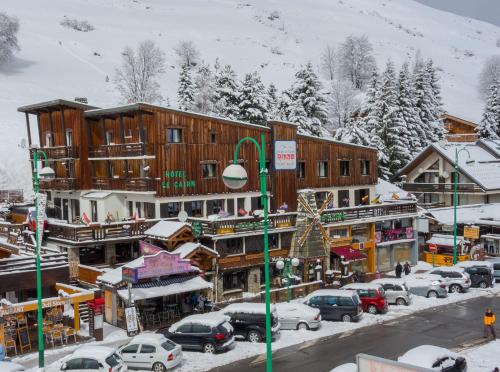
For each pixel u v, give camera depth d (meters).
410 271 54.91
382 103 79.00
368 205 55.94
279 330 36.00
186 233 42.75
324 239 48.59
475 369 28.22
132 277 35.44
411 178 77.75
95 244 42.56
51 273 37.78
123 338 34.41
